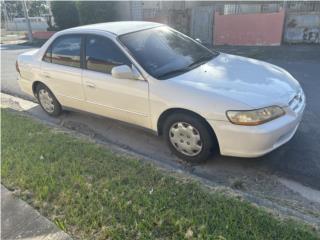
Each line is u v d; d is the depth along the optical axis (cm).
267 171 357
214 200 286
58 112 560
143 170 346
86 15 1761
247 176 352
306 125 460
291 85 378
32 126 495
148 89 384
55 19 2138
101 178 336
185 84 362
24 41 2158
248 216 262
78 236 258
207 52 465
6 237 267
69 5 2042
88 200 299
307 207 294
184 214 271
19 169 364
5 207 301
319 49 1082
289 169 358
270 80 373
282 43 1273
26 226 276
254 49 1211
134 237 251
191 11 1491
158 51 422
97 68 445
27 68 561
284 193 319
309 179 339
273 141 332
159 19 1694
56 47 507
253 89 348
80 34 468
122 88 411
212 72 388
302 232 241
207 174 361
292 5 1275
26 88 589
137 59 400
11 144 432
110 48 426
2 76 951
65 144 421
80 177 336
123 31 438
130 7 1792
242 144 333
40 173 351
